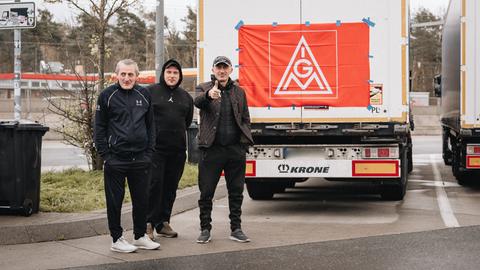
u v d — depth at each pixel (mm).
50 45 42781
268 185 10852
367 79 9156
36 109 31516
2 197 7902
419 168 17281
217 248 7051
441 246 6980
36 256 6656
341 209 9906
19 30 9383
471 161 11328
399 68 9086
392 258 6441
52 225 7500
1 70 53719
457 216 9047
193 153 14805
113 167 6738
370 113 9156
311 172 9336
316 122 9258
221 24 9445
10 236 7238
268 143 9828
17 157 7879
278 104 9336
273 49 9336
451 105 13609
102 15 12375
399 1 9062
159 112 7379
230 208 7504
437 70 68375
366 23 9133
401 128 9070
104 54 12383
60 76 14656
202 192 7406
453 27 13047
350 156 9297
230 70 7453
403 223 8508
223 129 7355
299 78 9289
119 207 6832
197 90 7559
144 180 6918
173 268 6137
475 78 10758
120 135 6703
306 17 9250
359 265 6180
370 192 12023
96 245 7199
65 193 9625
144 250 6949
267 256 6617
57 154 20375
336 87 9211
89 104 12148
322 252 6773
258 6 9352
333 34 9203
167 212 7680
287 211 9789
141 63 50938
